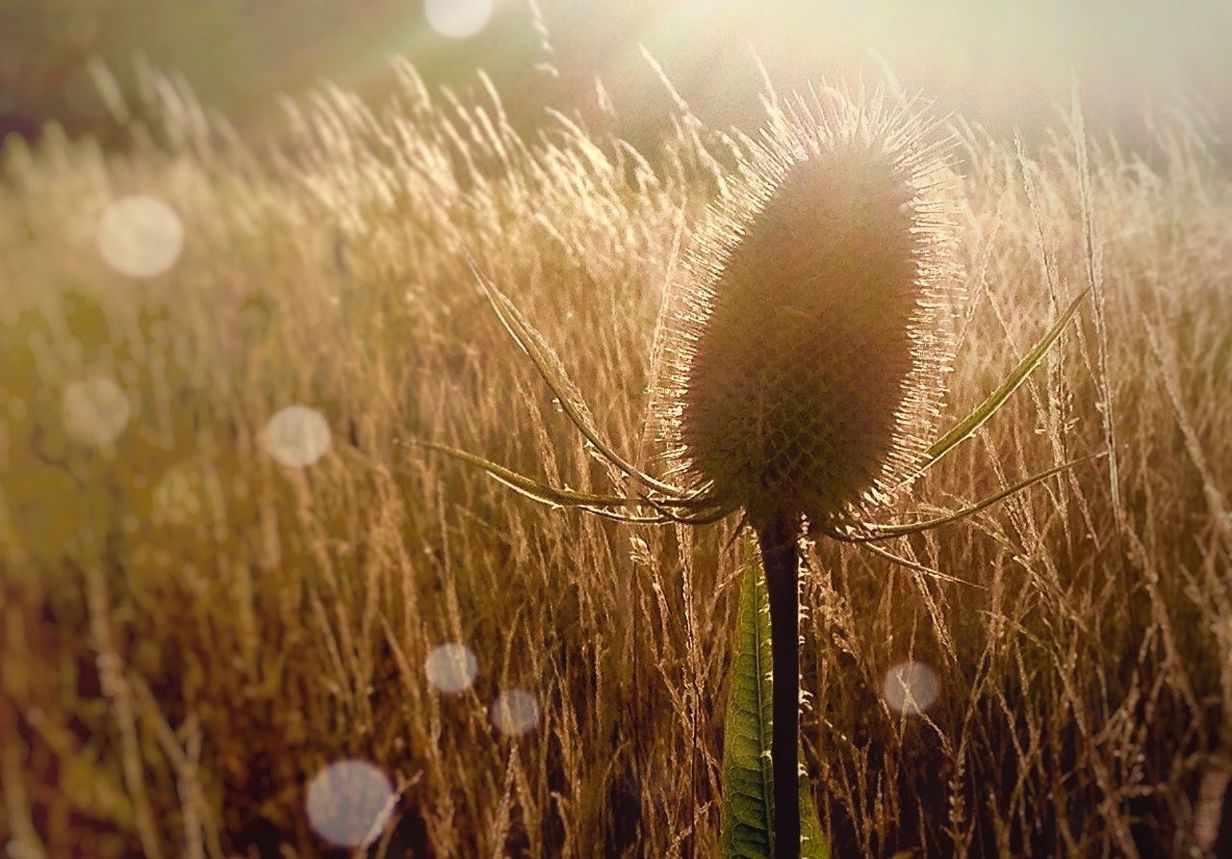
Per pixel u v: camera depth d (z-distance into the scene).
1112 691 0.33
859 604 0.33
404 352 0.52
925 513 0.33
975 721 0.32
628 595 0.31
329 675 0.37
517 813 0.33
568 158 0.49
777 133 0.27
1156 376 0.38
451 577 0.34
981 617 0.33
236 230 0.81
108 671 0.32
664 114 0.48
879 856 0.29
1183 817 0.29
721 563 0.31
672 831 0.29
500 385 0.40
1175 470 0.38
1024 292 0.38
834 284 0.25
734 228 0.27
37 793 0.33
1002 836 0.29
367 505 0.42
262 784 0.34
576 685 0.34
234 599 0.39
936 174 0.27
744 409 0.25
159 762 0.34
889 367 0.25
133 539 0.43
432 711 0.32
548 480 0.32
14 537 0.43
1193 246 0.49
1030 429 0.35
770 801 0.25
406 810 0.34
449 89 0.59
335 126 0.65
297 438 0.47
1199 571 0.35
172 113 0.80
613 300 0.38
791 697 0.24
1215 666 0.33
